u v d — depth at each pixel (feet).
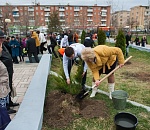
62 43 32.89
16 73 22.03
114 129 9.36
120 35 30.32
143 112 11.12
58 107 10.73
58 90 13.64
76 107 10.94
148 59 34.14
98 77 11.57
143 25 237.66
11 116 10.68
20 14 185.37
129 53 43.09
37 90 11.31
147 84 17.35
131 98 13.65
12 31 107.76
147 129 9.41
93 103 11.80
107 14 237.25
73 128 9.33
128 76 20.71
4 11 138.31
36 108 8.80
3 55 10.55
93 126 9.56
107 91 15.17
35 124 7.29
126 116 9.75
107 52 11.05
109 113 10.82
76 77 12.13
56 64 27.73
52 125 9.43
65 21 219.61
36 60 30.83
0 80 8.04
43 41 36.63
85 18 219.20
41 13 220.02
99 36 36.52
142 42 60.08
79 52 11.62
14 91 11.61
